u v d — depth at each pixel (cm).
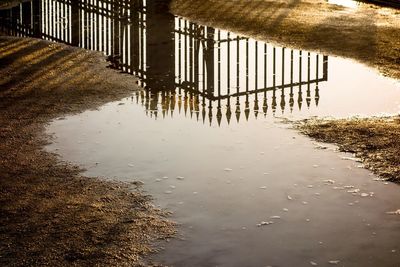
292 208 687
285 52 1328
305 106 1017
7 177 764
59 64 1250
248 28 1529
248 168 787
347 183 745
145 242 620
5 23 1633
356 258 592
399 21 1573
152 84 1140
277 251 604
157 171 780
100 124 939
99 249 607
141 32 1538
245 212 678
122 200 705
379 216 670
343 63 1241
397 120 945
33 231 639
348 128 912
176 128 926
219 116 977
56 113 983
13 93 1071
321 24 1546
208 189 731
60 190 730
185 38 1448
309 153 831
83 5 1847
